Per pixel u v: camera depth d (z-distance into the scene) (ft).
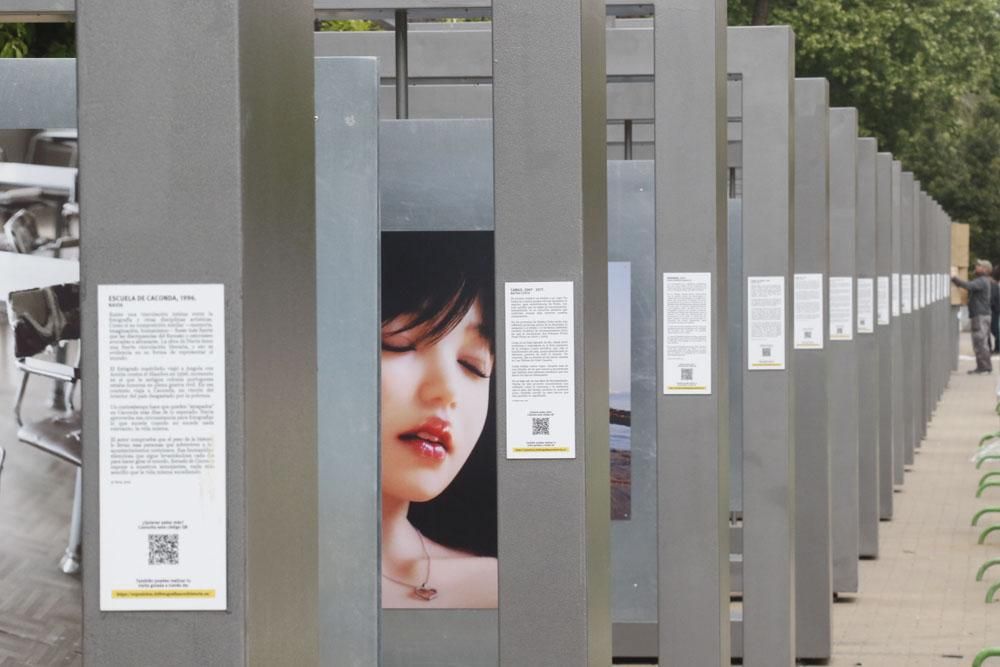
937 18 127.44
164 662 12.22
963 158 237.04
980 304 155.94
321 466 23.41
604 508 19.62
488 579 30.14
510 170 17.99
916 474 80.28
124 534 12.21
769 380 33.76
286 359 13.05
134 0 12.18
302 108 13.51
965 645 41.06
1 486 19.79
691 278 26.48
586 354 18.21
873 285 54.95
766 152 33.83
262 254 12.55
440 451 30.04
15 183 20.43
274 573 12.76
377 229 23.17
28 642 19.76
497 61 17.93
